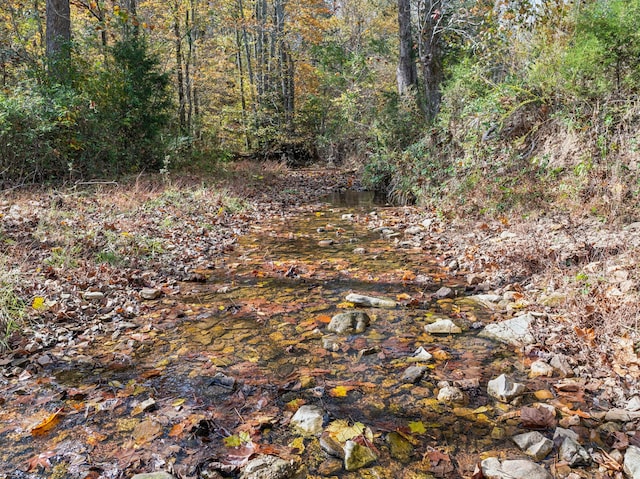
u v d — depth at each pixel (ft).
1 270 13.56
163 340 11.48
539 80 23.86
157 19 64.90
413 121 38.37
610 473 6.66
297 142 74.28
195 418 8.12
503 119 25.44
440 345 11.00
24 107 28.81
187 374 9.77
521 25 27.35
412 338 11.41
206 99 81.66
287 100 77.51
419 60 42.63
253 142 76.89
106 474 6.80
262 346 11.11
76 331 11.84
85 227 19.67
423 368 9.80
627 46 19.75
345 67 63.62
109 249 17.66
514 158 23.50
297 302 14.06
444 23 42.93
